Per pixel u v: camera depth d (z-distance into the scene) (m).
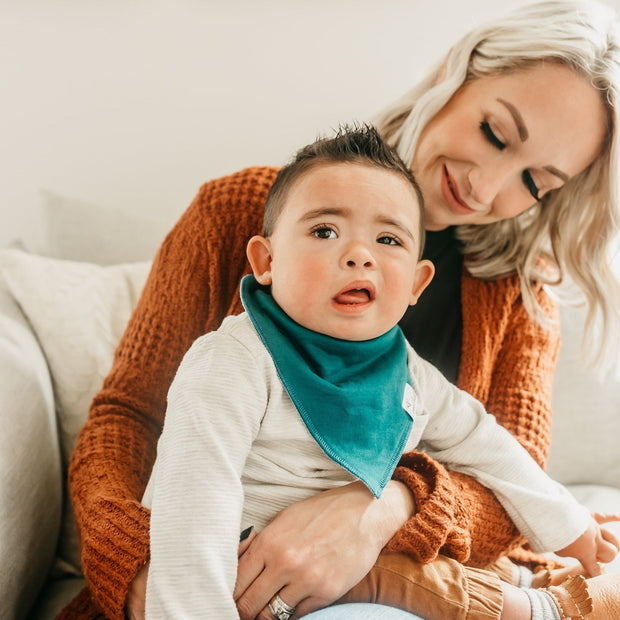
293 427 0.70
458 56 0.95
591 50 0.86
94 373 1.10
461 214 0.97
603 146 0.96
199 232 0.96
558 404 1.31
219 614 0.56
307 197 0.70
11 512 0.80
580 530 0.81
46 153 1.55
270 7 1.55
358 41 1.60
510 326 1.05
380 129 1.12
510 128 0.88
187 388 0.67
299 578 0.63
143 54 1.53
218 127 1.60
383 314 0.71
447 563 0.69
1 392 0.89
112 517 0.70
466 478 0.83
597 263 1.09
